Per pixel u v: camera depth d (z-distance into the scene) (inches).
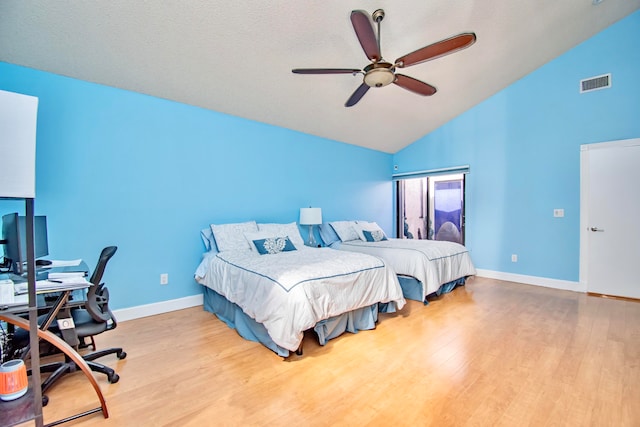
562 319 115.5
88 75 107.5
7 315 53.0
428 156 214.8
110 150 115.3
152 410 65.5
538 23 125.6
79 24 87.2
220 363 85.0
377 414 63.2
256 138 157.9
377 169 226.7
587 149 150.4
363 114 172.1
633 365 81.0
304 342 98.2
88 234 111.0
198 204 138.0
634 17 137.5
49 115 103.3
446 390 71.2
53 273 77.6
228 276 111.6
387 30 108.0
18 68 98.0
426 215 223.9
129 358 88.2
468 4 106.2
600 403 65.6
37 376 50.1
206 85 123.7
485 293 152.3
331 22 100.6
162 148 127.6
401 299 114.0
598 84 146.9
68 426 60.6
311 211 167.6
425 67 140.4
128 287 119.7
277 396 69.8
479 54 138.1
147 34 94.1
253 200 157.1
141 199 122.5
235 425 60.6
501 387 72.1
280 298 86.0
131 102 120.0
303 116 161.5
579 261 153.8
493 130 181.9
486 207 185.9
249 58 111.8
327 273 96.2
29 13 81.6
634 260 140.1
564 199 157.9
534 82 165.9
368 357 87.4
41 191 102.0
